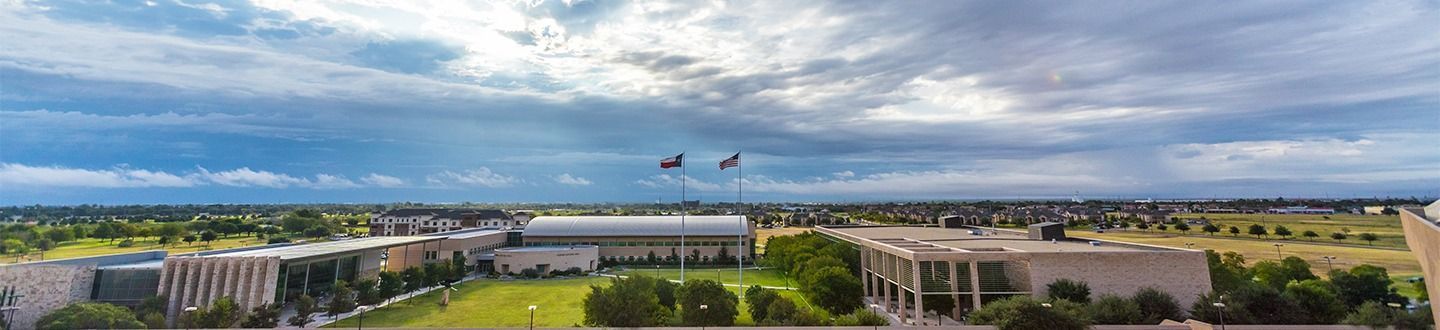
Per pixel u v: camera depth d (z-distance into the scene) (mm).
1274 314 54219
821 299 67000
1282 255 126812
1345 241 159375
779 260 107750
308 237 173750
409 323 65688
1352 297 69812
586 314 58625
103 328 51406
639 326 56000
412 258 107000
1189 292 60781
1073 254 62312
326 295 79375
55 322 50031
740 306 75250
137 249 129750
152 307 59938
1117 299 56875
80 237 148000
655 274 114562
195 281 64688
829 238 118812
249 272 65875
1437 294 27469
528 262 111438
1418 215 32031
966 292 62844
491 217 196125
